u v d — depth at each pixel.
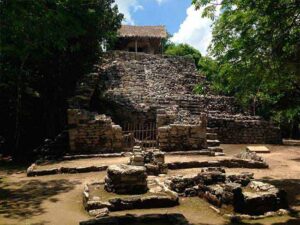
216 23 13.52
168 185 12.66
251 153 20.44
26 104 23.78
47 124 24.08
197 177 12.59
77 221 9.57
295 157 22.19
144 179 11.77
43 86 24.05
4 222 9.55
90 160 18.78
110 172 11.80
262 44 11.10
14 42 11.44
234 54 12.22
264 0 10.16
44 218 9.88
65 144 20.70
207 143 22.89
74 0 10.62
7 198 12.17
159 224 8.98
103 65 32.78
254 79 13.23
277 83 14.16
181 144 21.48
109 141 20.58
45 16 10.17
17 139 22.61
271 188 11.25
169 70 33.88
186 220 9.04
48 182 14.61
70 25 10.77
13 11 9.63
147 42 43.69
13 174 16.56
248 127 28.59
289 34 10.36
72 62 24.84
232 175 12.71
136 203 10.69
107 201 10.61
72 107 22.34
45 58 22.77
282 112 27.62
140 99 28.42
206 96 31.41
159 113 24.20
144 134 24.19
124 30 43.38
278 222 9.56
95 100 27.11
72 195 12.41
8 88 22.89
